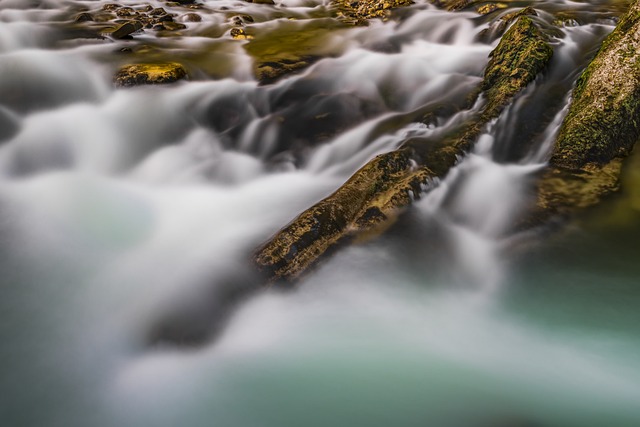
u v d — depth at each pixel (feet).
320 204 18.26
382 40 40.65
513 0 45.55
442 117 26.68
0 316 16.49
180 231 21.08
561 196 19.63
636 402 12.78
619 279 16.48
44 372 14.60
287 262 16.70
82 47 36.47
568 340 14.76
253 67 34.63
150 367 14.51
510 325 15.48
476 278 17.26
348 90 31.76
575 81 25.79
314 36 42.91
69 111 29.94
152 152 28.53
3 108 29.19
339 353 14.71
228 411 13.32
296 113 29.99
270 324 15.58
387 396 13.47
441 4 51.55
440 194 20.11
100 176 26.73
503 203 19.90
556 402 12.93
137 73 31.09
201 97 30.94
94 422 13.24
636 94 21.40
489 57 30.48
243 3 59.47
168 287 16.78
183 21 47.96
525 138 23.39
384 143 25.75
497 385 13.58
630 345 14.49
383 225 18.43
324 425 12.89
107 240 20.59
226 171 26.55
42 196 24.30
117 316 16.29
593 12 38.14
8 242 20.22
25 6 48.52
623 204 18.93
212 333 15.23
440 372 14.07
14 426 13.19
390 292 16.60
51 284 17.89
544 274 16.92
